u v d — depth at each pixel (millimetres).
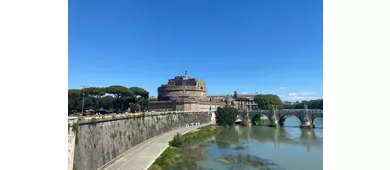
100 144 42094
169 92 169750
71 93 85625
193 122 124688
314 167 48719
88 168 36875
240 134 99250
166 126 90500
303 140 83062
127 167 42938
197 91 176250
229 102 178375
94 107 92438
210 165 49625
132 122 60156
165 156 52000
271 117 135250
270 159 55188
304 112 124312
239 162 52375
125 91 96938
